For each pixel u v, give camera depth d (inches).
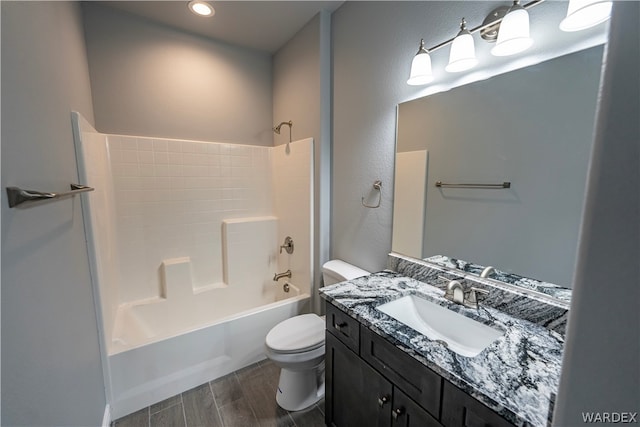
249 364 78.2
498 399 26.6
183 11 78.7
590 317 12.5
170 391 66.6
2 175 24.7
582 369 12.9
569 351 13.3
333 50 78.5
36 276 30.5
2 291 23.7
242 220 102.0
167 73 87.0
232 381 72.2
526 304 41.0
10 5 28.9
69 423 37.9
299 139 92.7
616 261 11.6
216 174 97.6
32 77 33.7
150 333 83.0
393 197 63.8
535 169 39.6
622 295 11.5
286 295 101.0
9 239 25.3
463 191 49.3
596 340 12.3
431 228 55.7
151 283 88.7
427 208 56.2
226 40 95.0
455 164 50.4
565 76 36.1
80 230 50.3
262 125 107.2
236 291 101.2
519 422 24.7
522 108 40.5
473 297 45.9
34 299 29.6
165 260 90.4
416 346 35.6
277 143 106.7
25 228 28.6
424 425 34.7
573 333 13.1
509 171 42.6
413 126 57.7
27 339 27.6
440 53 51.4
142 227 86.0
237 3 74.4
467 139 48.1
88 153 58.4
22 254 27.6
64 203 42.3
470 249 49.0
